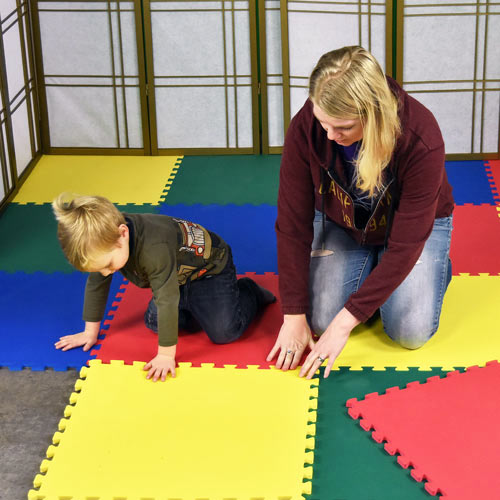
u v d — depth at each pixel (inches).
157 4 153.2
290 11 151.4
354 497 82.1
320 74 78.4
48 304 117.4
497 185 149.0
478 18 149.8
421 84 154.9
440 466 84.4
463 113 156.6
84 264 88.0
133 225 92.2
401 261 90.4
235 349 105.7
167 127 162.6
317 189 95.3
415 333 101.7
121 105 161.3
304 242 98.3
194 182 153.7
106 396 96.7
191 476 84.7
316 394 96.5
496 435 88.4
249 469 85.4
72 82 159.9
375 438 89.3
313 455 87.4
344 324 94.0
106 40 156.3
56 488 83.4
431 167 86.4
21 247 133.3
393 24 151.0
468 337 106.7
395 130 82.8
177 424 92.0
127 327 110.9
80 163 162.1
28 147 158.1
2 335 110.2
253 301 109.7
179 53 156.4
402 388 97.2
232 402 95.3
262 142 162.9
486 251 127.0
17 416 95.3
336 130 80.0
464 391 95.2
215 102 160.1
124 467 86.0
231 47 155.5
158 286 94.7
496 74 153.4
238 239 134.0
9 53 146.6
